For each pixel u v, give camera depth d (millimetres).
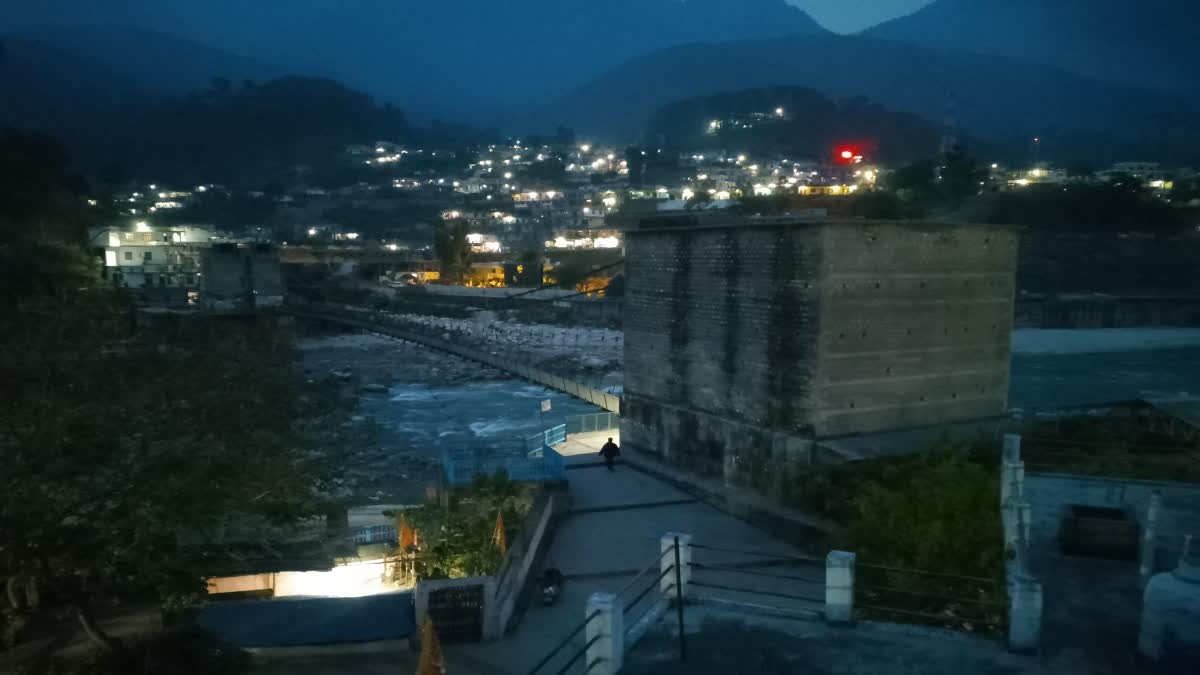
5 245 71125
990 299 26234
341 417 67500
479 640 17422
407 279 152875
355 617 17625
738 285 26406
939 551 14281
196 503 16094
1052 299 66812
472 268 146875
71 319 37688
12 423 16016
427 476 51438
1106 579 12281
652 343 30906
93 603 18406
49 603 18312
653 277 30594
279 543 21703
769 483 24938
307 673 16047
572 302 120750
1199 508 15742
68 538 14547
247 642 16609
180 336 84000
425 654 11602
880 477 21047
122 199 195125
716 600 11781
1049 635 10430
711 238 27469
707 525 24281
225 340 87875
